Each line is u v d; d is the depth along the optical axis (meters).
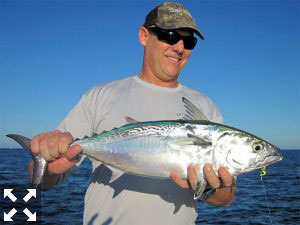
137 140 0.68
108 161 0.69
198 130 0.68
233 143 0.69
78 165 0.71
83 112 0.77
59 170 0.61
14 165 9.20
